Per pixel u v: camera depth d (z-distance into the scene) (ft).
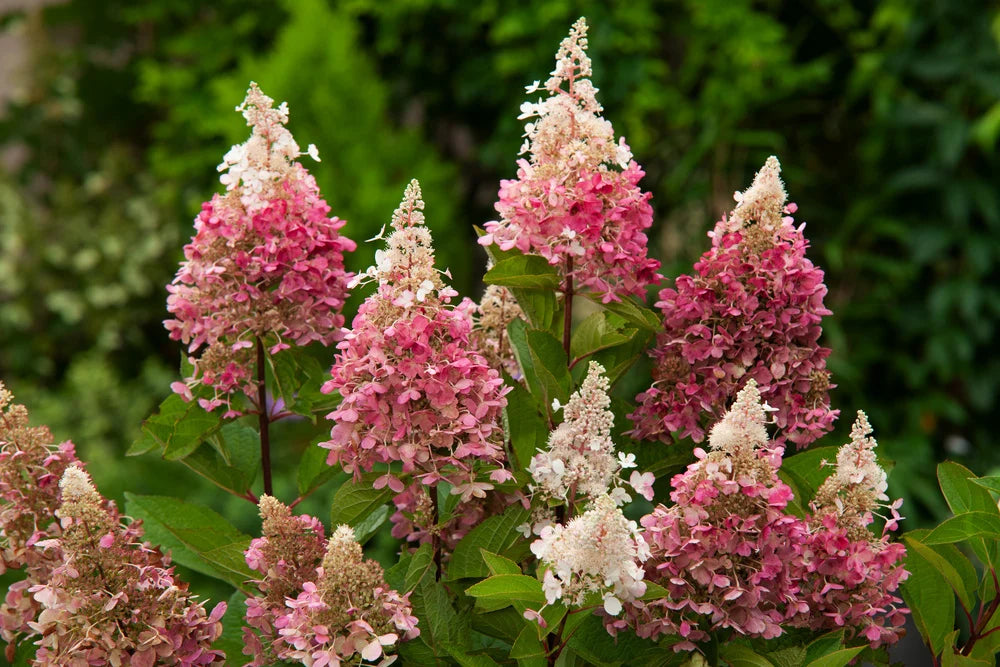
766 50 12.46
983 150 12.43
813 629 5.01
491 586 4.68
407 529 5.27
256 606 4.95
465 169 16.33
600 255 5.19
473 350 5.10
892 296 12.87
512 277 5.21
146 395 16.67
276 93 13.33
